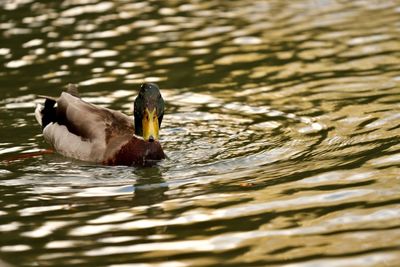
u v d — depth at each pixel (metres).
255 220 11.41
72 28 22.36
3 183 13.31
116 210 12.05
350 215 11.36
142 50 20.56
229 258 10.30
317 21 22.34
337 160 13.55
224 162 13.91
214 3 24.64
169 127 15.85
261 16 23.08
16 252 10.73
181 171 13.62
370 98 16.70
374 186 12.32
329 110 16.23
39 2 24.97
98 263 10.32
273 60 19.55
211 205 12.03
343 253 10.27
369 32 21.09
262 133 15.29
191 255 10.43
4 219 11.87
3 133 15.77
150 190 12.84
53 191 12.93
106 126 14.65
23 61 19.95
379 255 10.16
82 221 11.69
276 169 13.37
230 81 18.33
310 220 11.29
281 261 10.16
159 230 11.26
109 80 18.55
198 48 20.61
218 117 16.28
